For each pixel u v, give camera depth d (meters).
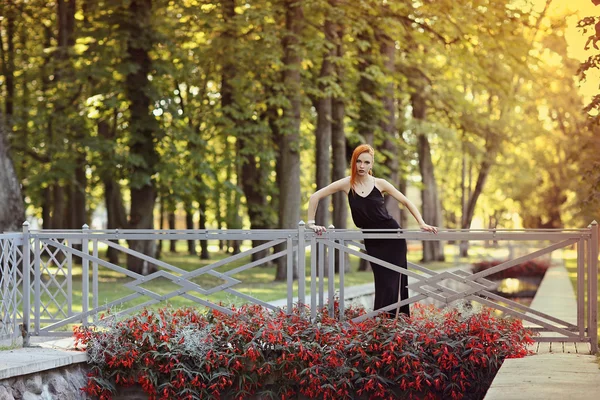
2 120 17.12
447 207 51.41
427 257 37.09
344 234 8.73
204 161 23.52
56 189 29.91
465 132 32.34
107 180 23.92
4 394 7.15
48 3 26.12
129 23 22.22
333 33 22.33
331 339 8.27
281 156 22.23
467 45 21.16
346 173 26.77
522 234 8.51
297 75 21.86
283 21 22.75
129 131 22.42
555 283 20.06
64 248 9.25
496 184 44.69
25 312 9.21
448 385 8.12
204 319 8.80
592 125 10.34
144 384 8.31
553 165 39.00
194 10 21.83
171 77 23.31
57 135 24.14
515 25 19.70
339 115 24.77
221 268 28.94
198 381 8.34
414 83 28.75
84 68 22.25
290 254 8.80
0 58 25.86
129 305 14.39
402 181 32.88
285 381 8.34
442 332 8.27
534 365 7.48
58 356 8.08
